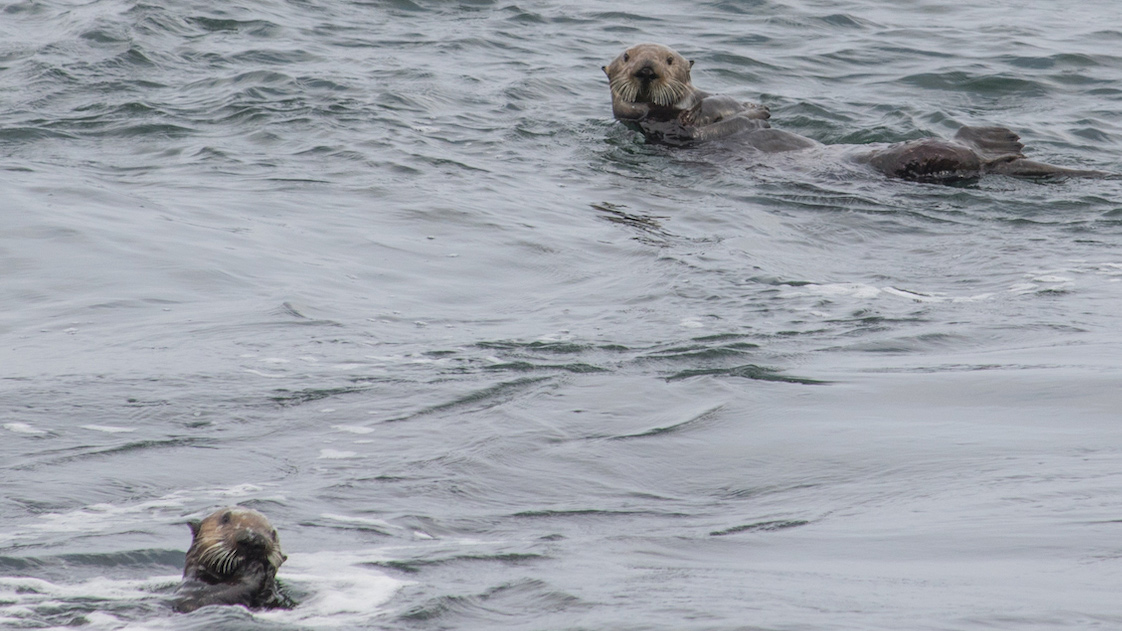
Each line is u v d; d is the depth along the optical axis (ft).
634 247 66.03
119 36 113.50
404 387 42.70
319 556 27.58
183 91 98.89
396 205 72.28
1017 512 28.63
